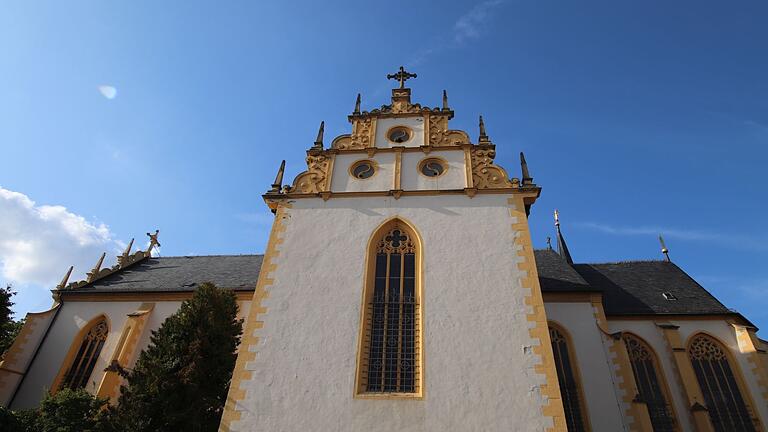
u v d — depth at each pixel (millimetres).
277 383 13484
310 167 19312
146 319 23781
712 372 21344
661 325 22125
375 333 14570
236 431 12758
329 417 12734
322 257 16156
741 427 19766
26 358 23062
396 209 17297
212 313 18250
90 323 24375
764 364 20609
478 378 13047
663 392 20828
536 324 13922
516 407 12469
